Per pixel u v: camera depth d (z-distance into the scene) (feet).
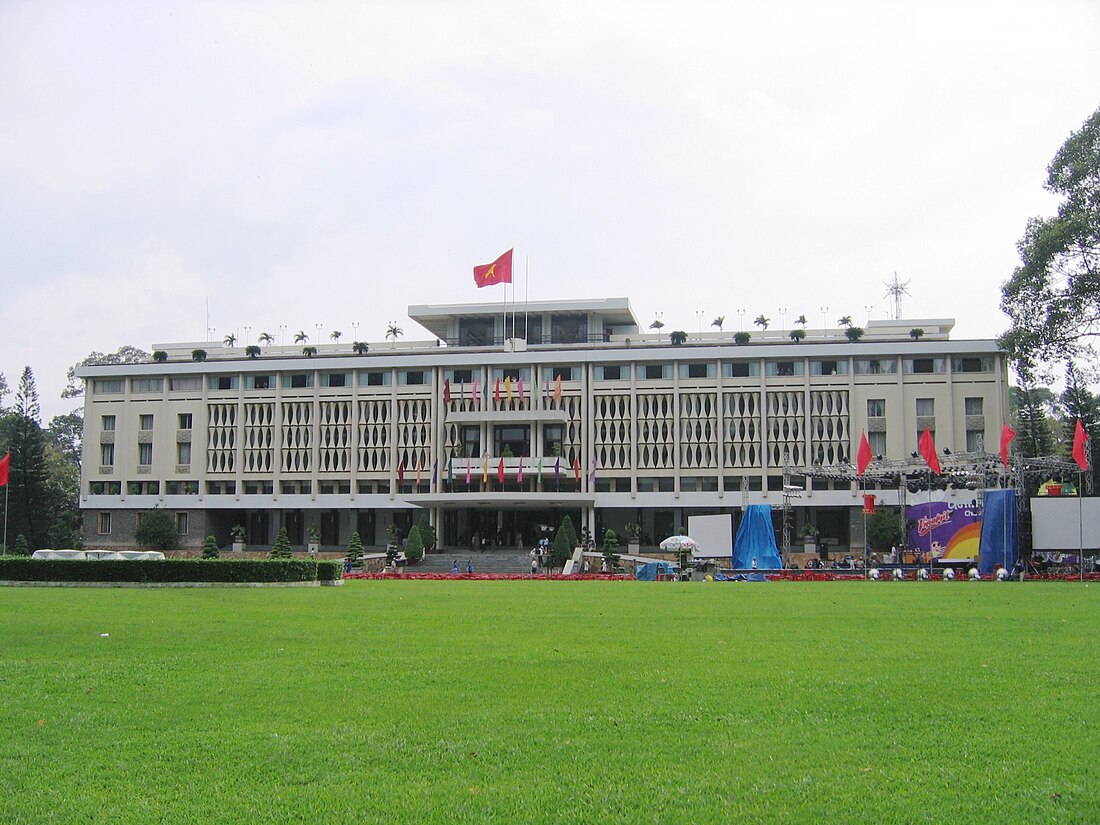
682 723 44.27
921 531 213.05
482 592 145.79
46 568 149.89
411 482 329.52
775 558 216.95
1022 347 193.47
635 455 315.78
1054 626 85.97
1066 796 33.73
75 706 48.08
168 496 334.44
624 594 141.18
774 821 31.53
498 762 38.06
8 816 32.30
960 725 43.80
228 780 35.96
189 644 71.41
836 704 48.26
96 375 342.23
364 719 45.21
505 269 298.15
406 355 327.67
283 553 226.38
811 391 311.06
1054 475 233.76
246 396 337.31
